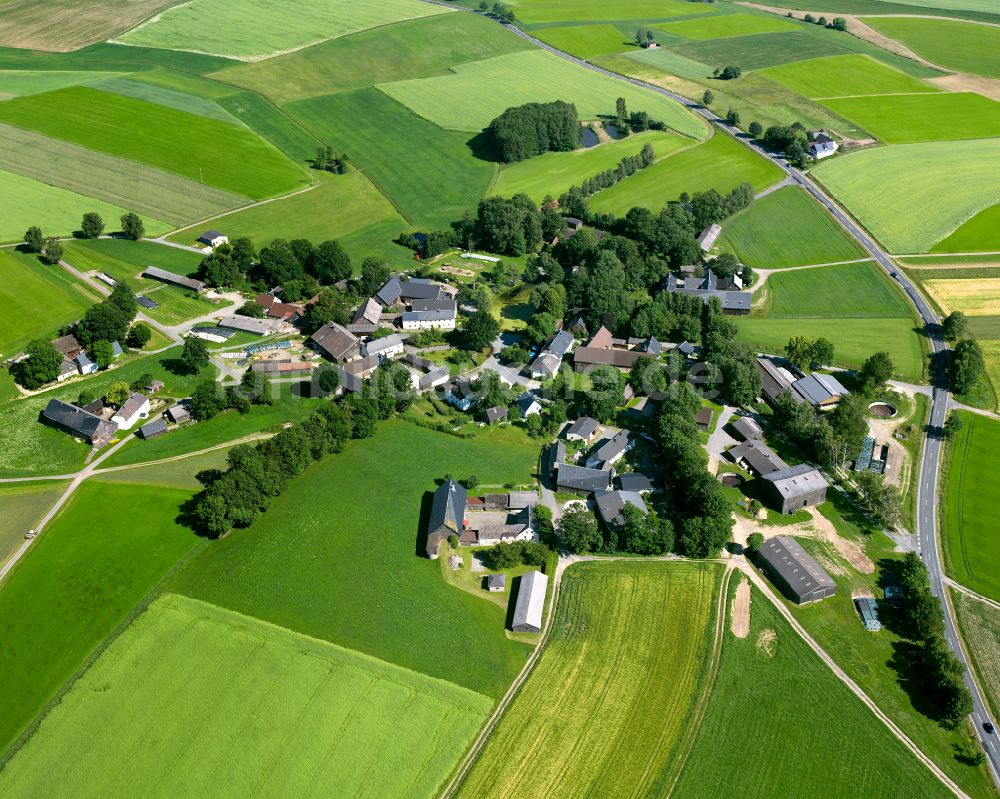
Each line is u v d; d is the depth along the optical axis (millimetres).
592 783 113438
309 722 119500
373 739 117812
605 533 153375
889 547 153875
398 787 112062
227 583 142125
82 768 113562
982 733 121375
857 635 136500
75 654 129125
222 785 111500
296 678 125812
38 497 160500
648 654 132375
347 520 156750
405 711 121938
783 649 133625
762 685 127812
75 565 144625
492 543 153250
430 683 126500
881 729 121750
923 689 128000
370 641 133000
